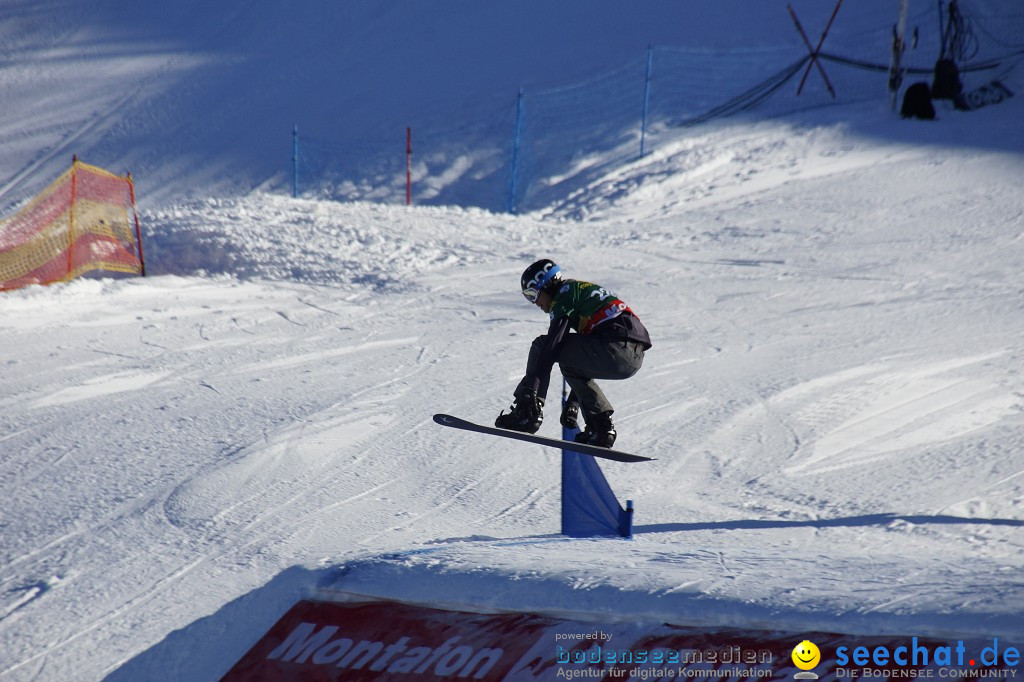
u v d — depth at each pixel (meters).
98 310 50.12
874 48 120.00
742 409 34.38
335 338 45.94
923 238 62.91
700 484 28.31
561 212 85.31
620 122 111.31
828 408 34.22
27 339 44.88
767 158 91.50
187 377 39.81
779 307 49.50
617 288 54.59
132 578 23.02
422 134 113.75
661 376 38.44
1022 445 29.94
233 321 48.97
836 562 15.62
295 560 23.52
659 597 14.34
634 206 82.25
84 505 27.50
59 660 19.55
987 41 117.00
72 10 152.12
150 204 102.25
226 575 22.94
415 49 139.00
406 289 55.41
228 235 63.50
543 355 19.78
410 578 16.66
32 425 34.16
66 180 63.59
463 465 30.28
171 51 140.50
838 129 97.06
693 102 114.12
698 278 56.56
